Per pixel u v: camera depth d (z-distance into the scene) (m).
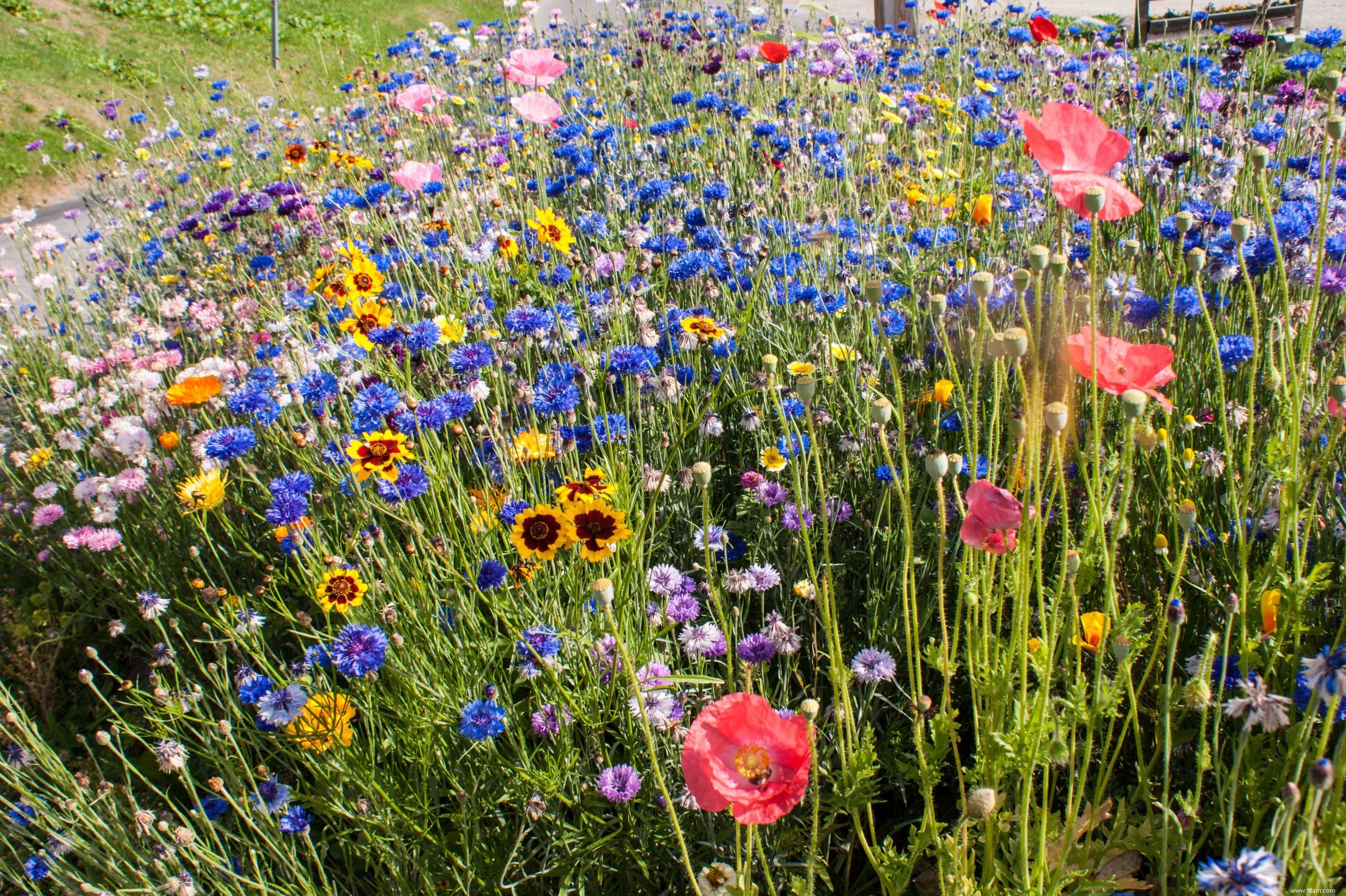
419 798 2.00
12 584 3.69
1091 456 2.12
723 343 3.27
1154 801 1.69
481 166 5.21
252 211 5.02
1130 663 1.37
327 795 2.11
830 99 5.64
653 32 7.48
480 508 2.66
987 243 3.87
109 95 12.67
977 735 1.54
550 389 2.68
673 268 3.53
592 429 2.68
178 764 2.01
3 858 2.18
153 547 3.35
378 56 8.46
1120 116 4.87
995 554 1.58
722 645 2.28
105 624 3.46
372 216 4.75
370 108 7.37
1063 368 2.10
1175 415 2.46
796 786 1.21
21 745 2.27
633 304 3.53
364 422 2.53
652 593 2.52
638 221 4.44
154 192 7.01
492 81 7.25
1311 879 1.23
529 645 2.00
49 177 10.89
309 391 2.87
